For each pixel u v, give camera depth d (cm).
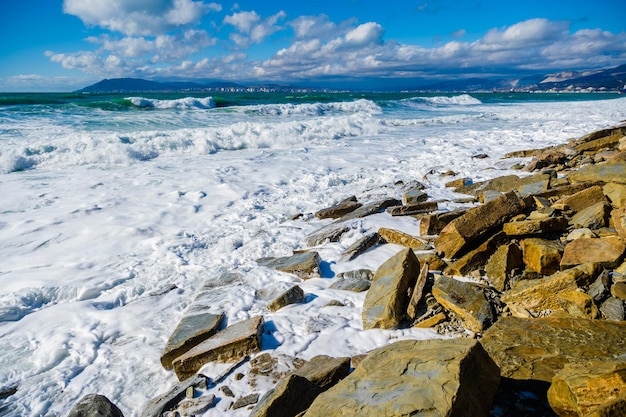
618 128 1201
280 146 1557
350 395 256
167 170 1141
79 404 333
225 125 1850
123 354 424
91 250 654
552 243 502
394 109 3166
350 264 588
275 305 482
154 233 721
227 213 827
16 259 618
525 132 1764
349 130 1830
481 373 268
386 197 893
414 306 441
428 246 595
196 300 510
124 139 1375
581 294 404
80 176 1063
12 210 803
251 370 375
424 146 1520
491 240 536
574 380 263
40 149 1205
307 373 346
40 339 445
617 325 363
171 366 407
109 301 517
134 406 361
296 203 890
